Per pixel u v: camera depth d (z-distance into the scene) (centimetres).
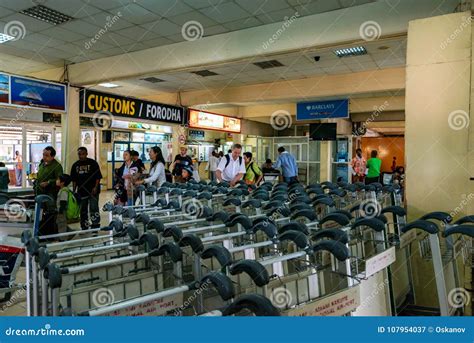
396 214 310
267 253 256
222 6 552
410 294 325
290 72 944
